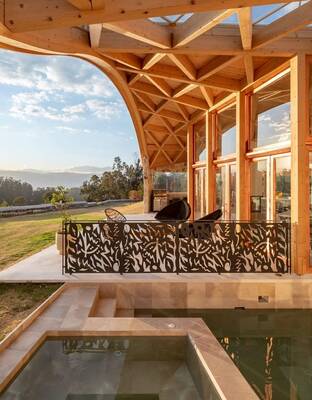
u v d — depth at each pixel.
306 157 5.44
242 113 7.36
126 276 5.45
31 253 7.70
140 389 3.11
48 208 23.58
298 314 5.12
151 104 10.31
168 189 16.44
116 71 6.94
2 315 4.04
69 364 3.44
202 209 10.91
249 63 5.89
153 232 5.62
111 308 4.73
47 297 4.62
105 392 3.03
